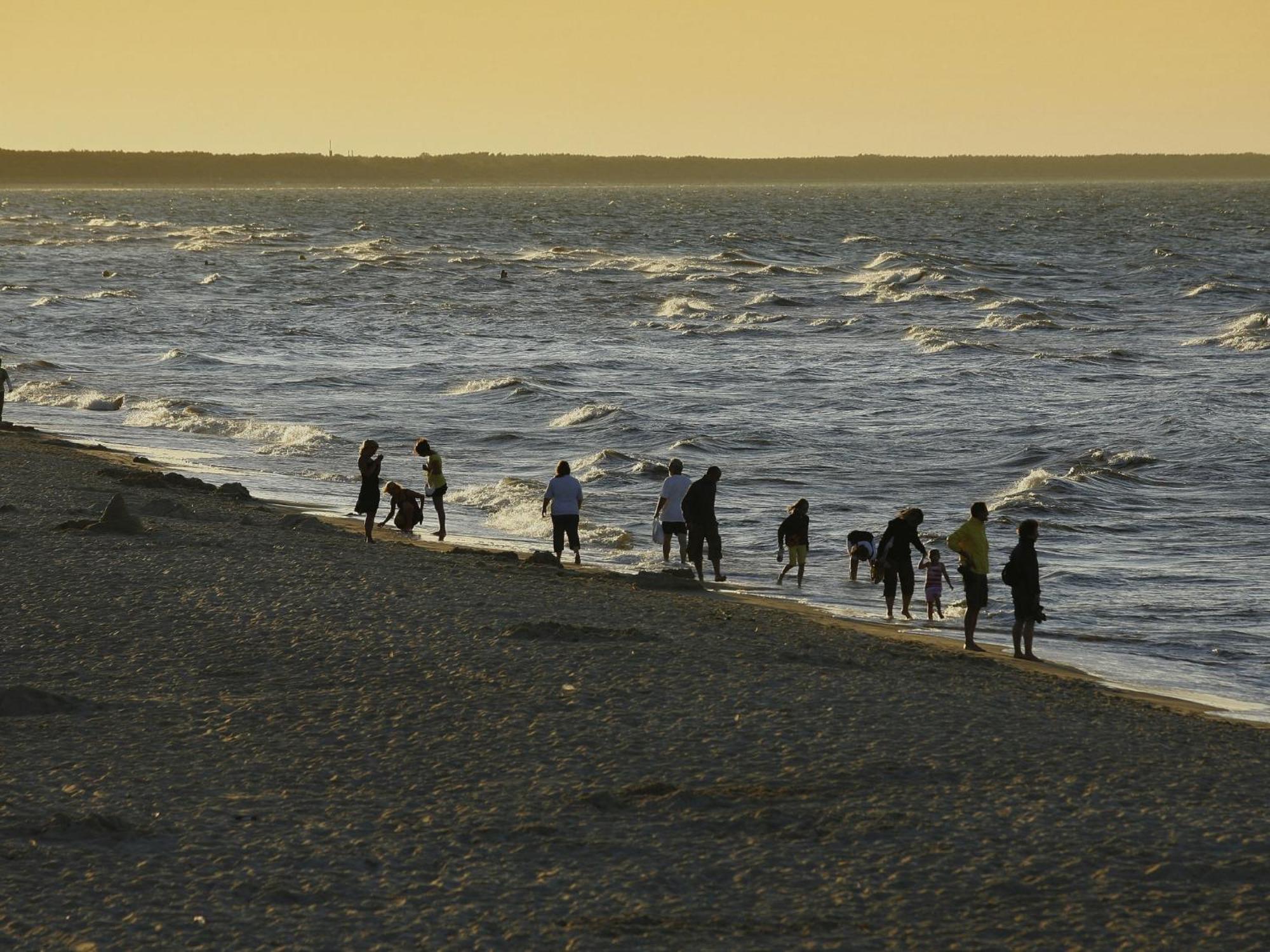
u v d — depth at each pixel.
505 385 174.88
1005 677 52.53
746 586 79.38
